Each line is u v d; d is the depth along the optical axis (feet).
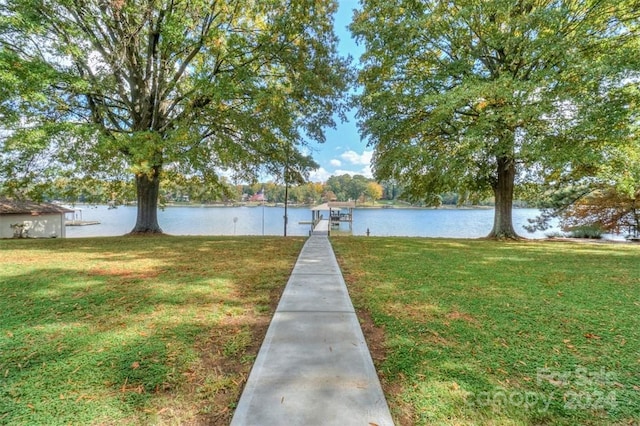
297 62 37.91
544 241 40.91
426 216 199.82
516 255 27.53
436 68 39.70
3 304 13.85
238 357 9.52
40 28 27.43
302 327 11.59
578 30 30.12
